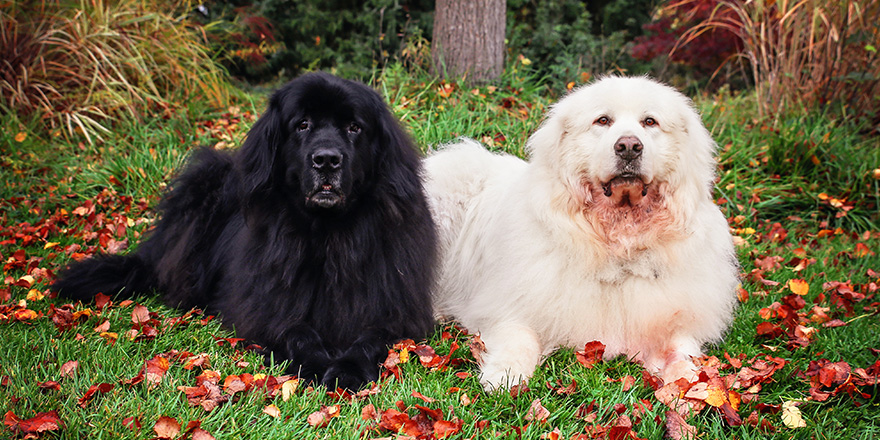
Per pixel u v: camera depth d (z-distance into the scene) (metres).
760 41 7.35
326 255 3.11
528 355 2.99
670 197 3.06
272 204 3.17
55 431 2.30
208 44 9.30
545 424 2.46
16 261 4.11
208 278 3.72
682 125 3.14
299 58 13.98
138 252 4.14
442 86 7.21
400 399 2.62
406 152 3.33
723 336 3.40
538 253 3.19
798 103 6.91
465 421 2.49
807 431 2.50
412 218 3.32
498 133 6.26
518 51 10.25
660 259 3.06
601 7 15.47
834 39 6.68
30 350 2.89
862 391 2.83
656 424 2.48
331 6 13.97
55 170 5.86
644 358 3.15
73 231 4.84
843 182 5.90
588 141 3.06
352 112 3.04
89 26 7.30
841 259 4.83
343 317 3.12
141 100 6.94
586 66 10.14
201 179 3.87
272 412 2.47
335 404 2.58
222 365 2.89
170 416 2.39
